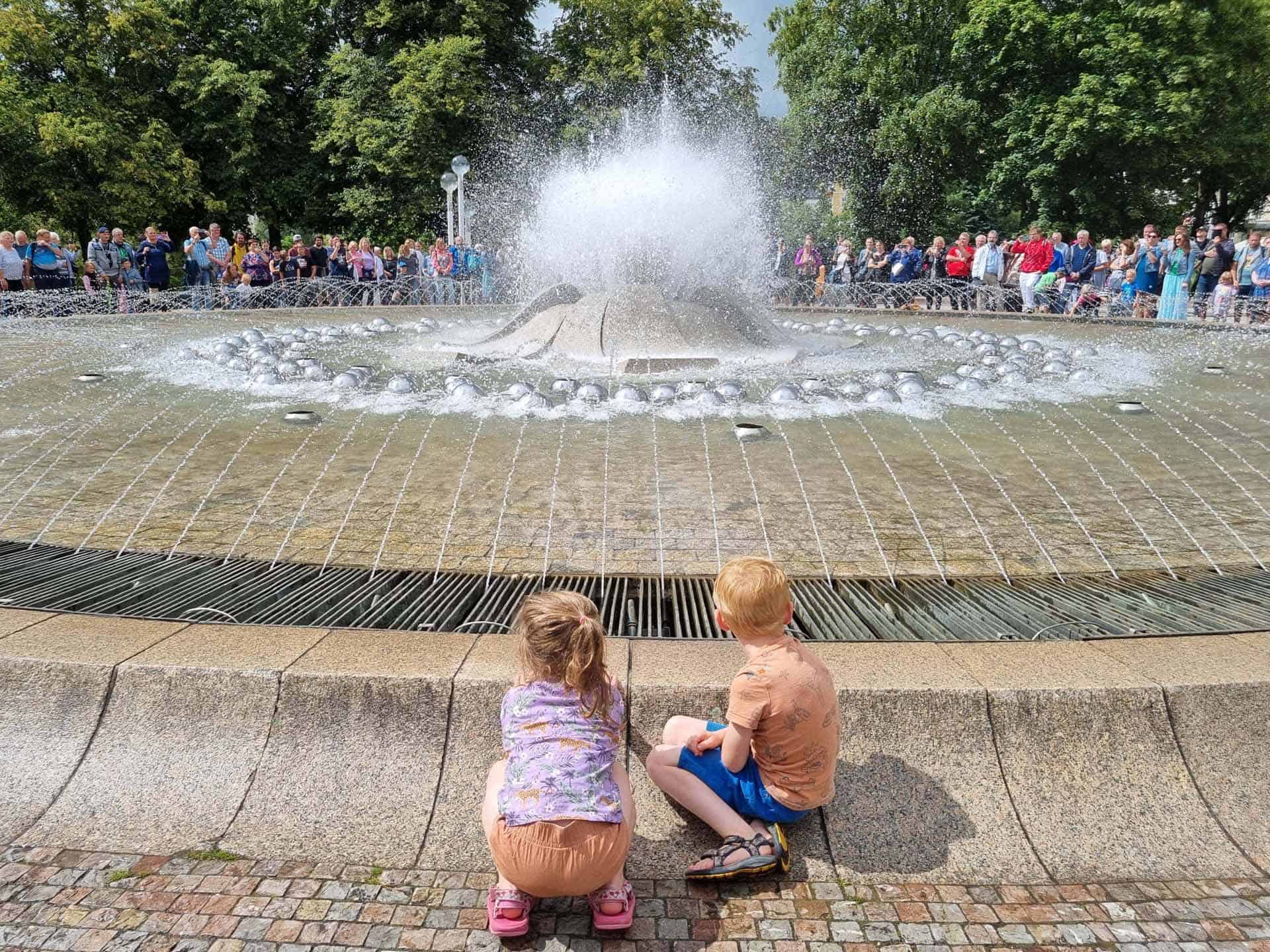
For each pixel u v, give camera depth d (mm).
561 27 36062
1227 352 11664
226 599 3654
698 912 2320
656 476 5602
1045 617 3594
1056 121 27594
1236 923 2314
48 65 27812
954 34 30203
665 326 10266
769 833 2457
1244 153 29359
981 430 6992
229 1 31656
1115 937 2262
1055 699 2703
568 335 10281
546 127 34156
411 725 2701
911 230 34344
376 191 31812
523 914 2189
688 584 3961
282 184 32469
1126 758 2715
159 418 7078
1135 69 26922
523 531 4586
